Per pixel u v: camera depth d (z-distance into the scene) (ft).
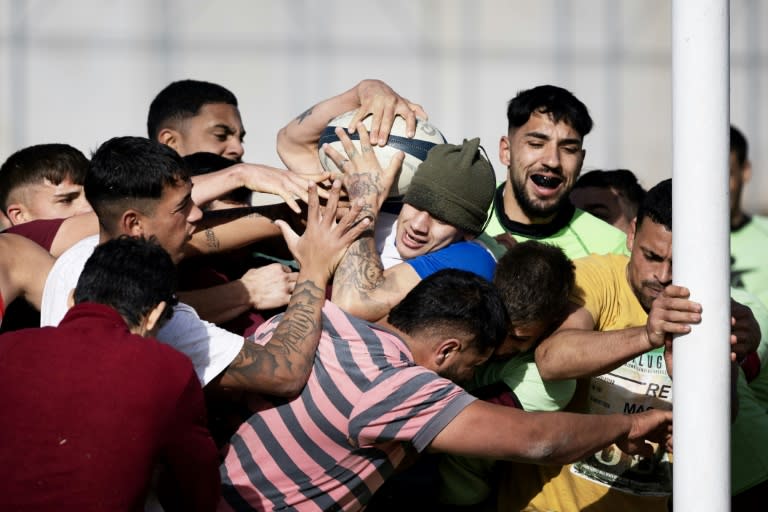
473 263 41.73
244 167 42.04
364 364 37.60
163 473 34.40
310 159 45.78
